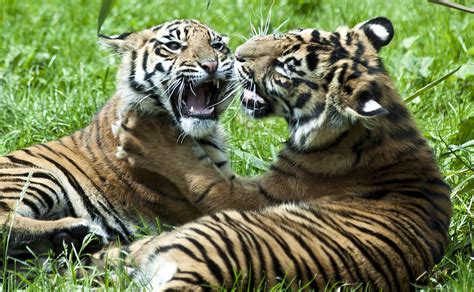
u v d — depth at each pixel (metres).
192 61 11.83
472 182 11.18
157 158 11.45
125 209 11.75
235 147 13.70
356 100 10.10
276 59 10.86
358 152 10.31
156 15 20.34
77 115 14.42
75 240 10.89
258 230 9.13
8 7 20.64
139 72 12.06
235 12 20.11
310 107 10.51
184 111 11.80
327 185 10.45
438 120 14.59
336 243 9.11
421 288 9.31
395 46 17.56
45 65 16.94
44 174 11.38
